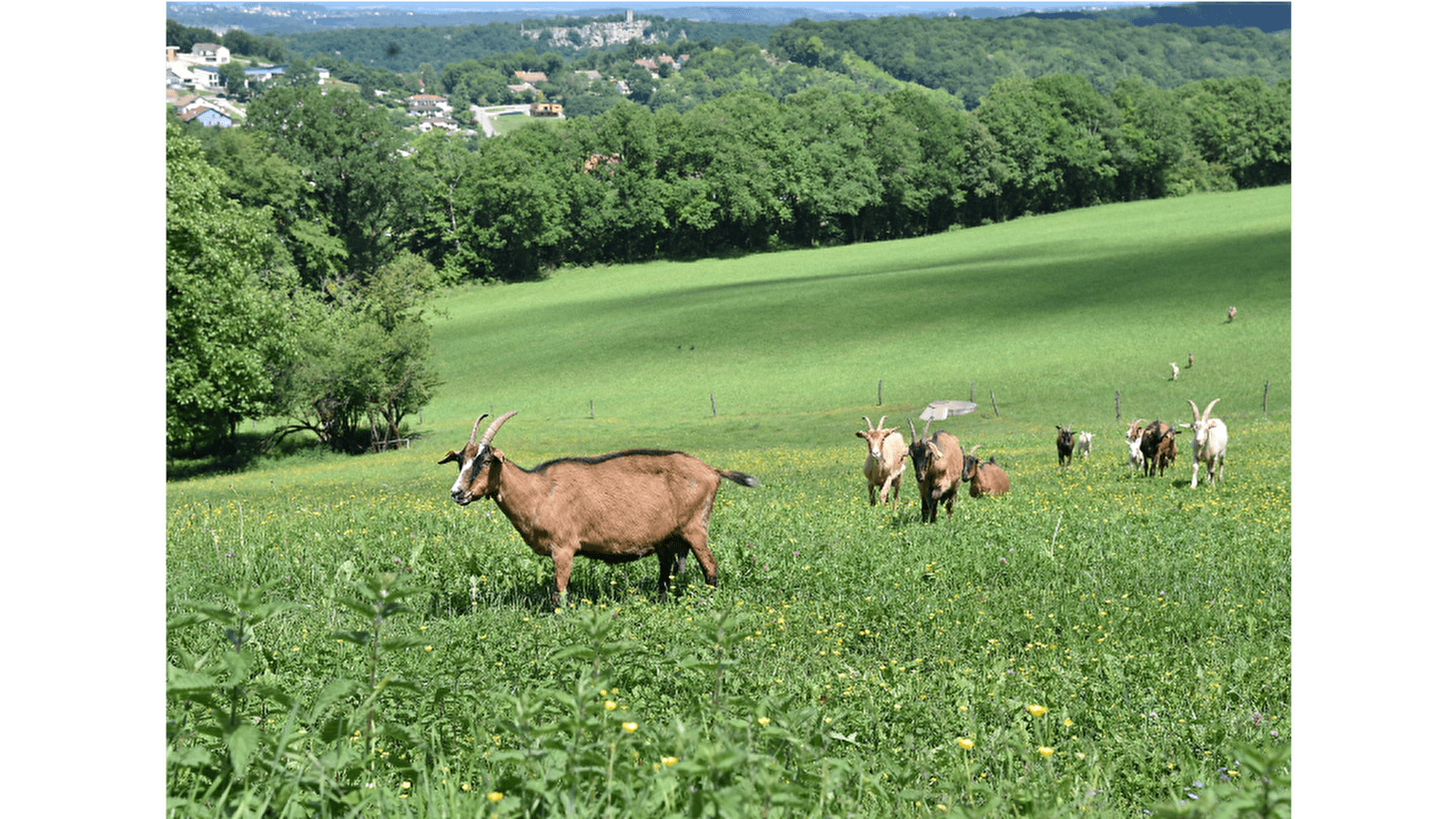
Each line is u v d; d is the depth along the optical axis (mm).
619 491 10117
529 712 4043
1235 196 135750
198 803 3861
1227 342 57000
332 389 53281
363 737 4668
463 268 120188
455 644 7332
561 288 114312
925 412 50062
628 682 6176
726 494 21641
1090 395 51062
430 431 57250
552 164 129375
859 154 140625
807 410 54562
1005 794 4520
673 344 73875
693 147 133250
